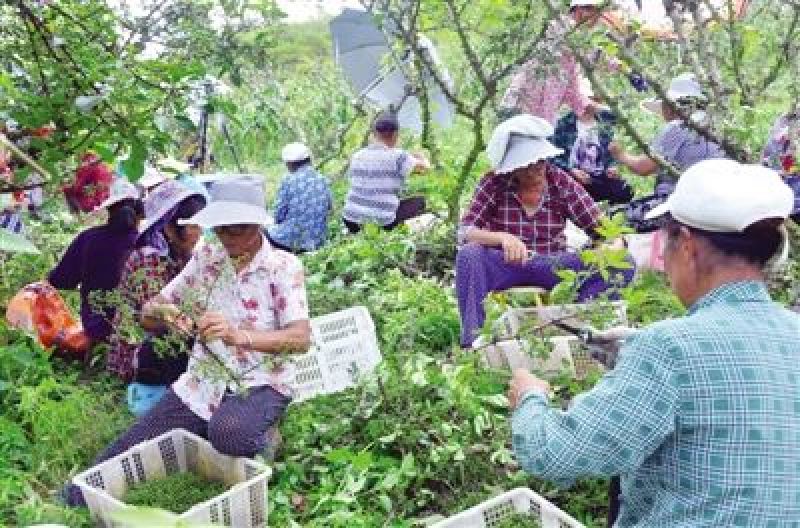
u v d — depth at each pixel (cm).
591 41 564
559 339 509
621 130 727
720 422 249
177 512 415
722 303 261
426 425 471
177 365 519
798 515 251
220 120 987
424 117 807
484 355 517
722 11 655
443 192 874
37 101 418
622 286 559
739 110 500
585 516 420
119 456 432
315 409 513
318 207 814
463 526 372
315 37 1752
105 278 574
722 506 251
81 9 447
